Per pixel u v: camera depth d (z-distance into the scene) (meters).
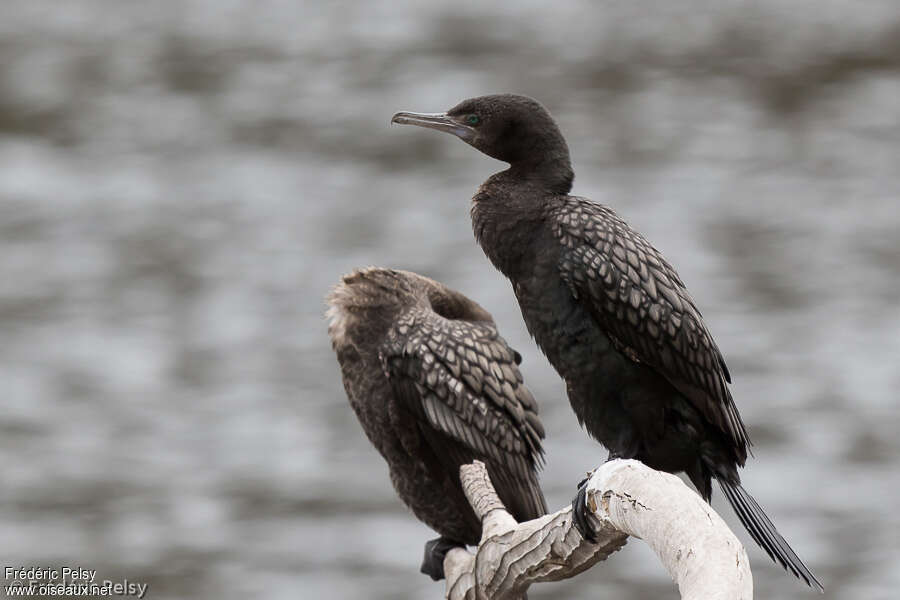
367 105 33.34
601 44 38.22
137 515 15.14
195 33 40.75
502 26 39.91
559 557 4.75
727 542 3.62
